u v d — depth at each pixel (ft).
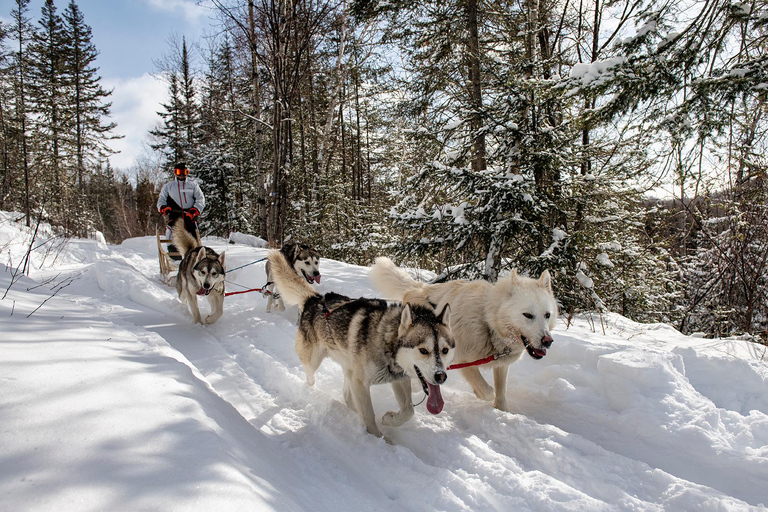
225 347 17.69
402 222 28.02
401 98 42.88
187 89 108.78
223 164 77.82
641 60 20.13
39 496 4.82
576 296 26.18
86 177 115.03
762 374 13.01
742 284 23.45
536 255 26.40
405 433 11.68
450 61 37.83
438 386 11.02
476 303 13.85
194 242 24.72
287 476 8.36
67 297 20.68
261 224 56.80
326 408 12.60
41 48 100.53
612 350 14.96
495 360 13.46
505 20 36.55
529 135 25.13
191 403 8.41
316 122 71.46
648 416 11.48
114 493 5.16
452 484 8.91
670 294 31.91
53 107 94.22
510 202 24.12
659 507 8.23
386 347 11.60
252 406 12.80
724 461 9.90
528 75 28.73
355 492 8.73
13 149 57.98
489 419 12.03
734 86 17.80
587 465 9.66
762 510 7.79
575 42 40.06
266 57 53.62
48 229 41.70
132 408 7.47
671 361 13.33
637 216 29.78
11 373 7.79
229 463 6.49
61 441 6.00
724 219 23.29
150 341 13.04
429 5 36.35
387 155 73.20
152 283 26.84
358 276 31.55
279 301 23.98
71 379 8.06
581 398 13.38
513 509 8.21
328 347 13.44
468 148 30.27
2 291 15.98
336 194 65.16
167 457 6.19
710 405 11.70
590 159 29.12
